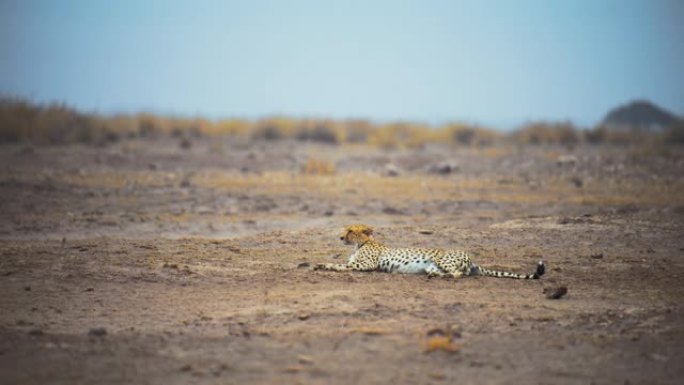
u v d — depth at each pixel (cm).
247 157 14012
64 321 4394
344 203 9456
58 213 8412
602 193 10388
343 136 19075
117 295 4934
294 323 4291
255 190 10294
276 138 18525
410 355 3769
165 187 10269
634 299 4841
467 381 3475
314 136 18712
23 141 14338
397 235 7106
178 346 3919
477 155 15112
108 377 3519
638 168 12619
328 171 12425
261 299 4791
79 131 15438
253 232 7806
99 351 3847
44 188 9600
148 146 15312
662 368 3659
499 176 12350
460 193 10444
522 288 5088
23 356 3784
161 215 8488
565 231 7138
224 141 17300
